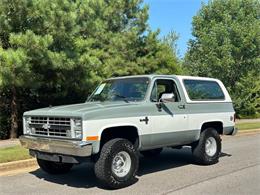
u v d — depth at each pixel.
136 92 9.27
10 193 7.92
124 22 24.61
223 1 30.12
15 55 13.68
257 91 32.00
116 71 21.33
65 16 15.30
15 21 14.88
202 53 29.47
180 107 9.73
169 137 9.41
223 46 28.30
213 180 8.75
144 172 9.71
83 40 16.73
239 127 20.50
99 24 18.52
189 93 10.09
